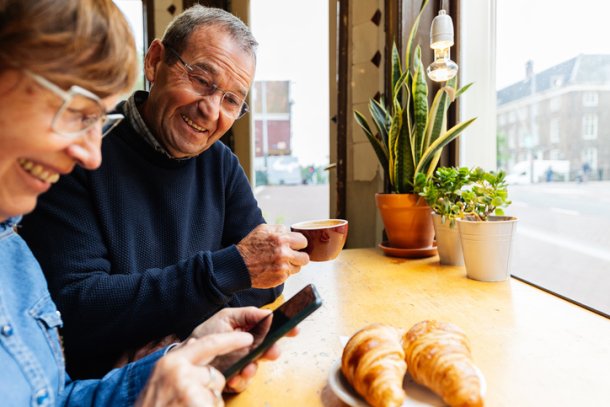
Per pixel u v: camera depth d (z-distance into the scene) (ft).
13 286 1.84
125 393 1.90
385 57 5.74
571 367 2.11
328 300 3.24
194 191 3.64
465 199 3.85
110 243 3.01
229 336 1.69
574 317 2.77
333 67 6.79
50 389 1.73
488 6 4.88
